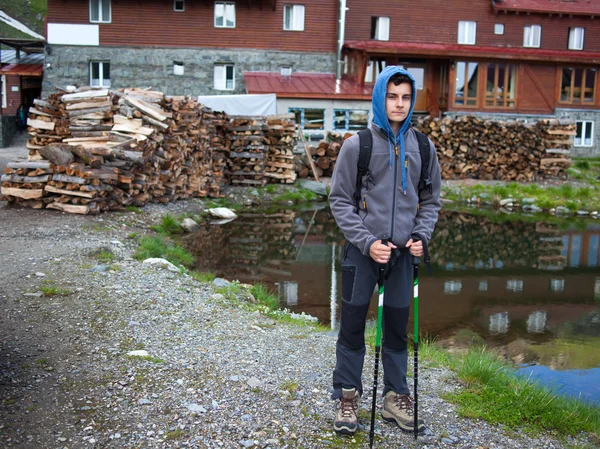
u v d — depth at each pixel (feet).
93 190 34.60
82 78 96.63
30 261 23.41
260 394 12.44
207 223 44.01
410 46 98.48
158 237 33.53
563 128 72.13
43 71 97.25
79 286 20.08
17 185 35.24
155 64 97.50
